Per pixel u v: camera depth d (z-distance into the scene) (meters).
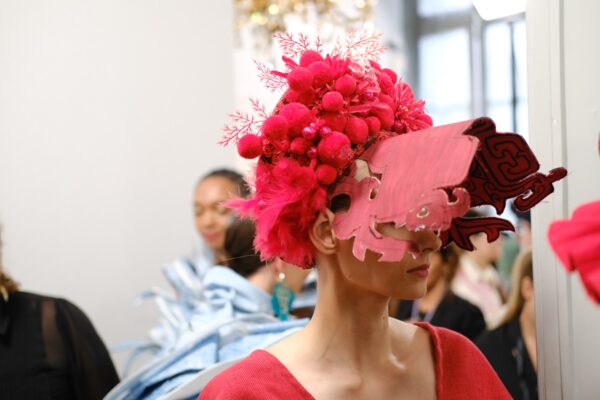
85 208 3.46
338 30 4.12
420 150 1.04
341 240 1.14
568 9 1.27
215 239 2.50
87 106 3.49
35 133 3.36
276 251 1.21
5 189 3.28
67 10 3.46
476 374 1.28
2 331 2.08
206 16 3.87
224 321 1.85
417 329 1.30
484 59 5.21
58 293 3.37
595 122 1.25
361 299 1.18
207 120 3.84
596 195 1.25
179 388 1.67
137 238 3.59
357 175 1.13
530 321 2.15
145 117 3.65
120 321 3.52
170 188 3.70
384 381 1.21
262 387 1.14
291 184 1.14
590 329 1.28
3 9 3.31
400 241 1.01
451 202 0.99
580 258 0.83
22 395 2.06
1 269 2.15
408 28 5.44
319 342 1.19
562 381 1.29
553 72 1.27
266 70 1.20
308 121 1.14
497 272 3.35
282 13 3.85
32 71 3.36
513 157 1.12
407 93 1.23
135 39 3.64
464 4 5.28
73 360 2.13
